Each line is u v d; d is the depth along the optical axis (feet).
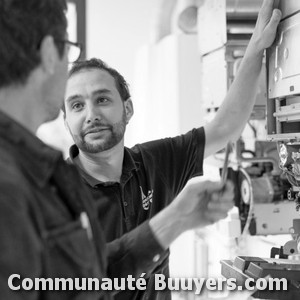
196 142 5.56
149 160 5.30
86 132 4.80
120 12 12.60
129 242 3.68
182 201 3.51
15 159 2.40
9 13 2.48
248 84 5.59
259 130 8.08
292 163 5.34
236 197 7.80
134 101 12.87
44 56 2.65
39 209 2.40
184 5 10.66
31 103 2.68
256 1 7.26
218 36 7.54
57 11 2.69
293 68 4.85
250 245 8.29
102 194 4.83
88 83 4.83
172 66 10.75
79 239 2.57
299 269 4.26
